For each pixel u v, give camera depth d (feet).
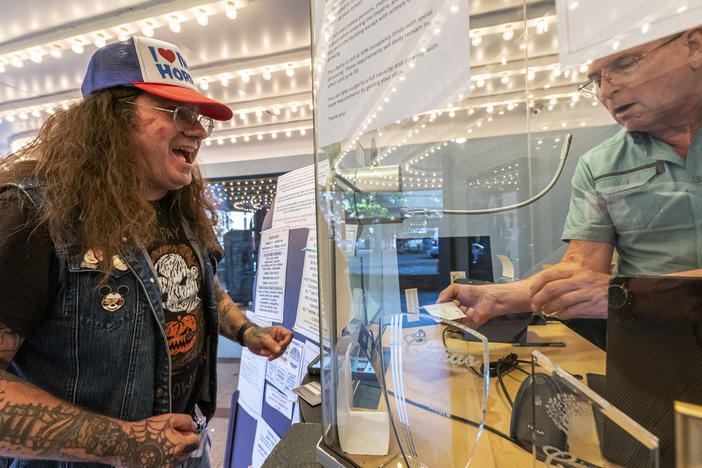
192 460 2.77
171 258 2.64
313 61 1.64
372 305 1.72
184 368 2.66
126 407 2.13
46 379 1.98
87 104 2.26
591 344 1.59
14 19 6.73
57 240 1.87
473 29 1.07
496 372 1.72
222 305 3.91
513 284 1.78
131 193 2.24
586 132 1.76
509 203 1.79
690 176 1.58
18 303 1.71
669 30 0.77
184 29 7.06
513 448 1.44
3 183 1.84
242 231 13.83
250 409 6.24
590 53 0.95
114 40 7.09
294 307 5.62
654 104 1.24
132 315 2.16
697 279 0.98
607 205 1.84
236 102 10.07
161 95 2.30
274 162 12.81
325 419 1.60
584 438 0.95
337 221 1.65
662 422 0.98
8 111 9.20
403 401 1.32
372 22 1.25
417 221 1.75
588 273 1.73
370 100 1.30
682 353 0.98
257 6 6.36
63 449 1.58
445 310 1.70
